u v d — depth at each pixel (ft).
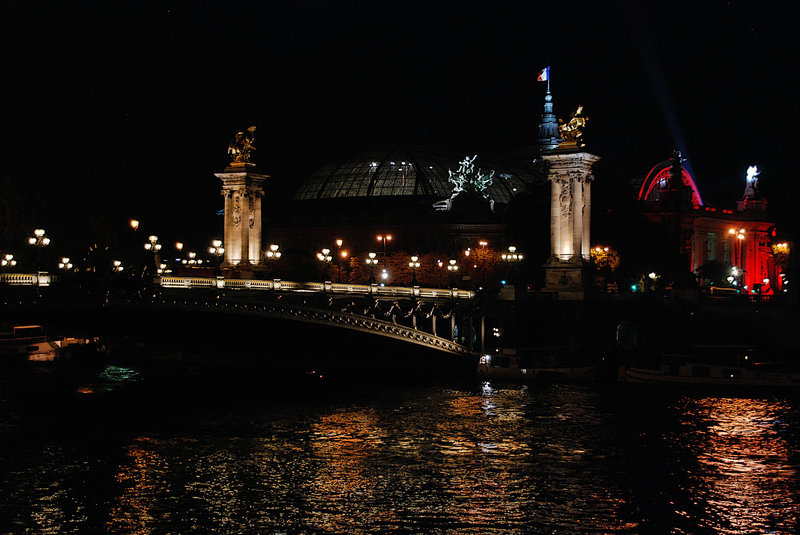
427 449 244.22
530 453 240.94
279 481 216.54
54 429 257.55
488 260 548.72
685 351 396.78
